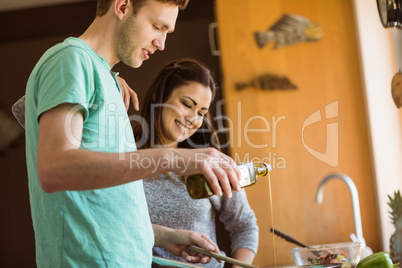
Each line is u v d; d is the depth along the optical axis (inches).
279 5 149.7
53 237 49.6
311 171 145.4
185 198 75.2
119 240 50.8
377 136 139.8
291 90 147.8
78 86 46.7
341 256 60.8
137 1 54.9
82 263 49.3
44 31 178.2
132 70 166.1
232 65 148.6
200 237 68.6
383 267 54.0
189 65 76.2
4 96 174.4
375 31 138.2
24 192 173.9
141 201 54.1
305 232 143.0
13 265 172.1
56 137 44.4
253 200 143.7
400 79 72.0
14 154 174.2
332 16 148.6
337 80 147.4
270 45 148.9
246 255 81.9
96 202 49.9
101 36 55.4
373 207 142.9
